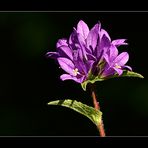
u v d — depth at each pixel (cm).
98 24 74
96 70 74
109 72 74
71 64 74
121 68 75
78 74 74
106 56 73
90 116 74
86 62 74
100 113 74
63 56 74
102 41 74
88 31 75
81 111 74
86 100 115
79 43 74
